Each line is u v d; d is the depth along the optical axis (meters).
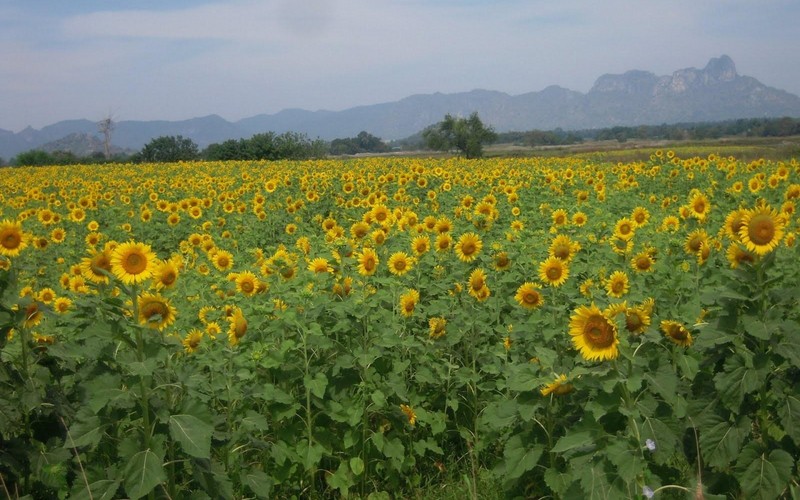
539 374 4.67
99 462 4.59
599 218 10.97
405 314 6.44
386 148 193.75
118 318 4.43
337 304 5.80
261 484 4.72
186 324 6.69
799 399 4.10
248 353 5.35
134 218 17.08
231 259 9.39
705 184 18.31
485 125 81.94
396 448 5.45
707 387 4.39
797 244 8.09
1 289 4.59
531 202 16.16
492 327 6.59
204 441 3.94
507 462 4.68
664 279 7.16
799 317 5.07
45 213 16.09
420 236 9.02
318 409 5.65
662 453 3.91
